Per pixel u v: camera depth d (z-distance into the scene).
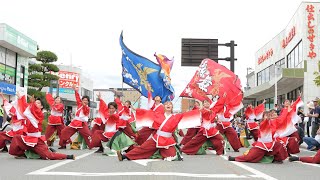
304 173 8.27
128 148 11.34
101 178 7.17
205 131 12.52
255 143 10.32
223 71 17.14
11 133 12.59
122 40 16.58
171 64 16.48
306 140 14.77
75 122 14.19
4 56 29.02
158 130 10.21
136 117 10.11
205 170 8.50
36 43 32.91
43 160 10.23
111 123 12.67
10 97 29.55
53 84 28.94
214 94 17.06
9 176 7.40
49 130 15.15
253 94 39.91
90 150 13.72
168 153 10.19
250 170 8.64
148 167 8.73
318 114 15.75
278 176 7.79
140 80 16.36
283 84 31.48
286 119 10.05
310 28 28.08
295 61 31.19
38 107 10.30
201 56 18.22
